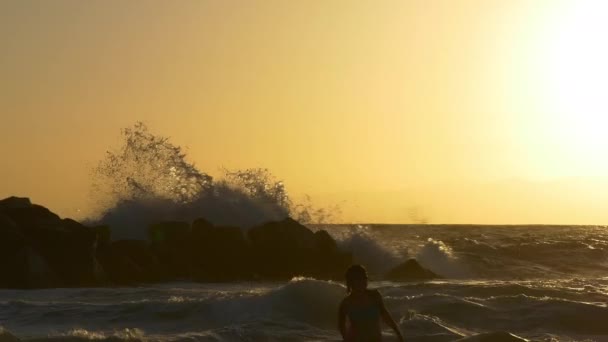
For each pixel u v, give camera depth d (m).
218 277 29.66
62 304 18.44
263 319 15.87
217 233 30.97
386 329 15.13
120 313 17.03
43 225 27.20
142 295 21.19
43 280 25.11
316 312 16.28
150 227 32.44
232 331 14.79
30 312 17.41
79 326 15.99
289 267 30.59
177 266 29.67
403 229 87.25
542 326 15.94
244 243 30.92
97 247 28.48
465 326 16.05
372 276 29.70
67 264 26.28
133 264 28.42
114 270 27.94
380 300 10.03
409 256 34.28
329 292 16.89
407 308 17.17
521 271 33.75
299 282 17.36
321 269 30.95
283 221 32.09
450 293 19.70
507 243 45.41
